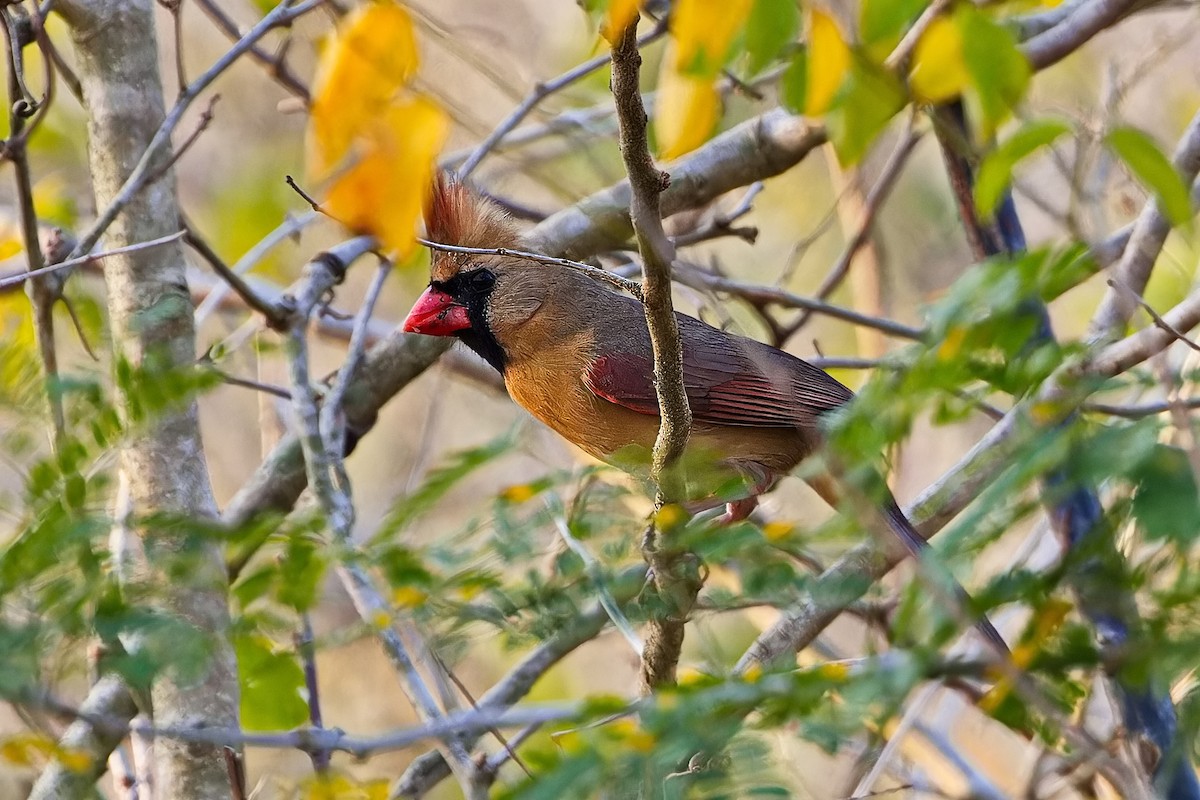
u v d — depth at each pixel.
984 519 5.33
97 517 6.07
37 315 8.59
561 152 11.05
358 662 13.23
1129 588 5.15
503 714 5.42
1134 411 5.98
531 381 10.38
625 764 4.82
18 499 6.73
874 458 5.76
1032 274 5.42
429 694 6.70
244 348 12.05
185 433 7.87
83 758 6.23
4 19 8.52
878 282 12.30
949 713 9.88
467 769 6.67
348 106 6.19
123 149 8.62
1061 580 5.22
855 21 6.86
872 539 5.70
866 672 5.00
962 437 12.63
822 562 7.31
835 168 12.77
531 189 12.48
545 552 6.38
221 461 14.18
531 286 10.20
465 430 14.27
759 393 10.00
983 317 5.48
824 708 4.98
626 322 10.30
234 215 13.73
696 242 10.75
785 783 5.53
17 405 6.81
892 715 5.52
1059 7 10.56
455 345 11.83
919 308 6.88
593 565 6.11
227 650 6.98
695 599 6.54
